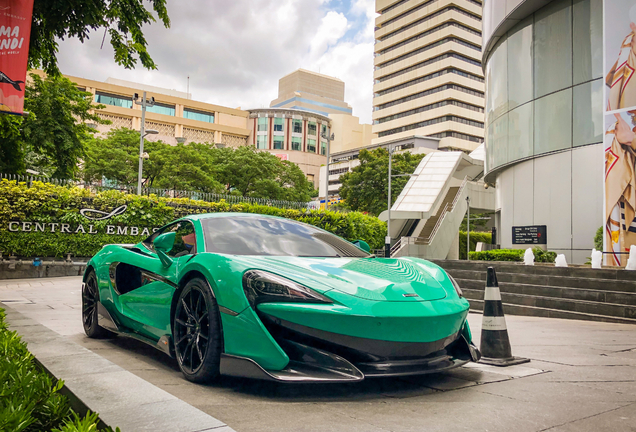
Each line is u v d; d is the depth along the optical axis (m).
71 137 21.75
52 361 2.91
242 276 2.97
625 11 12.92
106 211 16.58
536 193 18.58
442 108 89.75
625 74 12.84
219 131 85.81
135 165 41.03
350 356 2.79
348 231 21.28
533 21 18.98
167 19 8.70
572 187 17.03
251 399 2.74
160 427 1.81
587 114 16.66
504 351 3.95
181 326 3.36
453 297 3.22
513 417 2.49
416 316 2.84
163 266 3.78
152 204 17.36
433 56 93.06
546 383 3.27
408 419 2.43
